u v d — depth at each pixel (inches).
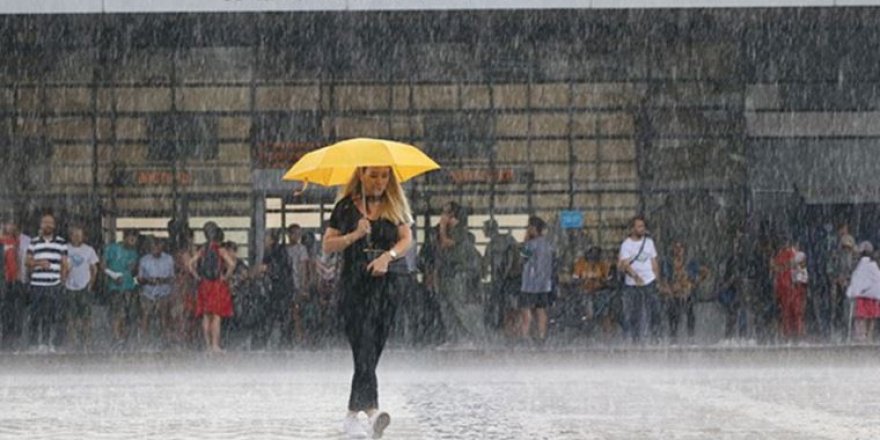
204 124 2662.4
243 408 1246.9
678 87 2684.5
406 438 979.9
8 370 1856.5
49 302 2284.7
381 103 2682.1
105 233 2645.2
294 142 2669.8
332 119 2674.7
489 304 2448.3
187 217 2655.0
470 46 2677.2
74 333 2375.7
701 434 991.6
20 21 2444.6
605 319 2539.4
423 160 998.4
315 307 2460.6
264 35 2615.7
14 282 2337.6
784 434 986.7
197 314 2331.4
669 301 2522.1
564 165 2679.6
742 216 2664.9
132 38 2620.6
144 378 1679.4
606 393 1369.3
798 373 1651.1
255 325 2440.9
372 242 978.7
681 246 2546.8
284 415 1175.0
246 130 2667.3
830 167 2684.5
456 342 2383.1
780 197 2679.6
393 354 2176.4
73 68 2650.1
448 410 1198.3
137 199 2652.6
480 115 2679.6
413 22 2509.8
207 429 1064.8
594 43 2682.1
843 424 1053.8
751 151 2677.2
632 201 2677.2
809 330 2524.6
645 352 2160.4
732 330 2556.6
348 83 2679.6
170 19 2450.8
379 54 2672.2
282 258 2429.9
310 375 1710.1
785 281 2484.0
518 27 2588.6
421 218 2669.8
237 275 2443.4
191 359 2094.0
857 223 2682.1
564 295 2556.6
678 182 2677.2
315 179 1042.7
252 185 2657.5
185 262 2461.9
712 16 2492.6
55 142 2650.1
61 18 2420.0
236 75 2664.9
